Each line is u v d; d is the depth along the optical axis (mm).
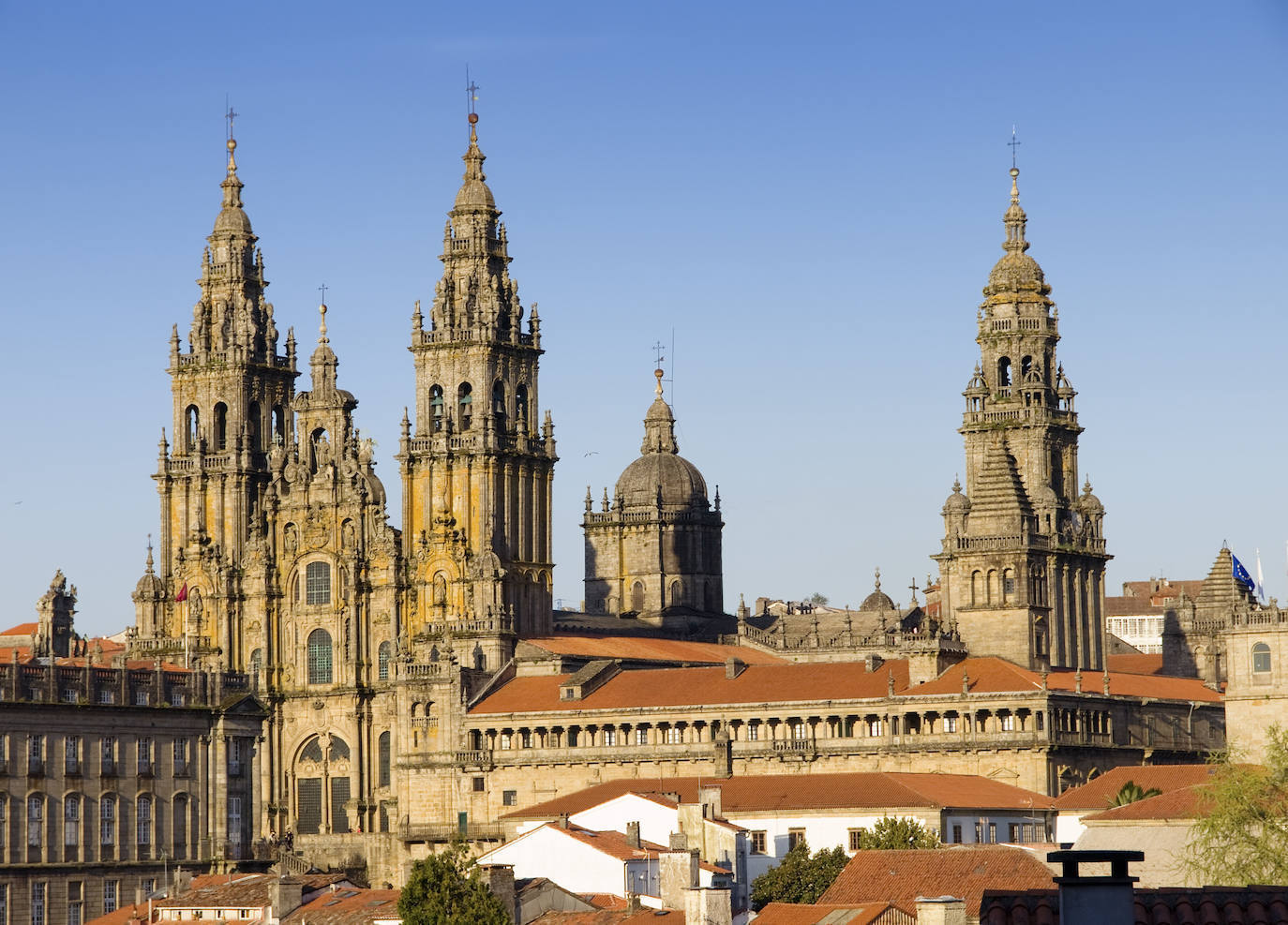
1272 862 129750
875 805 198625
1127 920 63281
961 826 198750
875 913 130125
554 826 171000
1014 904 72938
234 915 171125
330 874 197875
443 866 157500
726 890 134500
